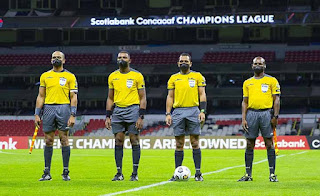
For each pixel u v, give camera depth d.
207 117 57.38
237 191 13.79
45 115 16.83
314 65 60.09
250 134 16.91
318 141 42.62
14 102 63.41
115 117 16.89
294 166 25.05
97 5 64.38
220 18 57.09
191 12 59.03
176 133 16.97
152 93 60.84
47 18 60.25
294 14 56.31
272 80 16.80
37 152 38.16
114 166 25.20
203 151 39.41
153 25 57.97
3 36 66.62
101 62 64.50
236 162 28.12
